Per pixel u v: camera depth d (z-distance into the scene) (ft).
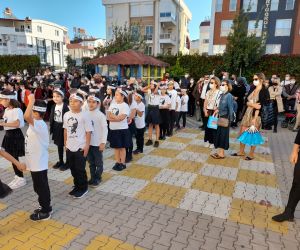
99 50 80.84
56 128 18.15
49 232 11.41
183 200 14.42
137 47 81.71
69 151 14.06
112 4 121.08
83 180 14.47
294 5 91.66
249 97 20.44
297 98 32.42
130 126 20.74
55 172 18.04
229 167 19.47
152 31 119.75
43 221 12.21
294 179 12.05
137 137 22.04
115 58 45.27
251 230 11.82
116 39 80.28
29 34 166.30
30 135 11.68
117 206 13.67
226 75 34.40
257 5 94.68
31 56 85.61
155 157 21.39
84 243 10.71
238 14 57.82
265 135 30.32
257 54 53.52
